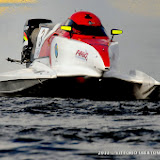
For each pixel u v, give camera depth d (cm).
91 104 3725
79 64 4247
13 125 2648
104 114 3145
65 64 4369
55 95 4384
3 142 2231
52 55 4641
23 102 3822
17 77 4294
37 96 4425
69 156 2003
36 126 2625
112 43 4425
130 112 3272
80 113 3178
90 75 4097
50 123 2733
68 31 4416
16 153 2039
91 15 4638
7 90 4422
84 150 2100
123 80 4272
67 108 3444
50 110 3312
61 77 4153
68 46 4378
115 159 1964
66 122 2775
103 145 2189
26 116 3006
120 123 2761
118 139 2311
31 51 5634
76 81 4209
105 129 2548
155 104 3838
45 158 1966
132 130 2520
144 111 3328
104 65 4050
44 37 5084
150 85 4384
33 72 4412
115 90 4378
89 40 4331
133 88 4403
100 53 4125
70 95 4381
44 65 4600
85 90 4316
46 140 2277
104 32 4562
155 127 2619
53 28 5044
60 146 2166
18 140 2272
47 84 4203
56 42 4581
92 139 2306
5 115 3039
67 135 2386
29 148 2125
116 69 4403
